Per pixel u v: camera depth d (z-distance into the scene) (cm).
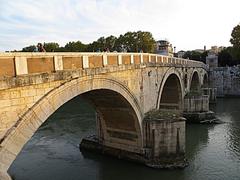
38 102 1355
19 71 1255
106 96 2384
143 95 2803
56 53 1487
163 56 3538
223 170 2572
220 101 7206
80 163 2728
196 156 2955
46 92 1420
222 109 5878
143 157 2681
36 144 3309
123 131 2805
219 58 10350
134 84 2570
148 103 2962
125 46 8819
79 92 1681
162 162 2639
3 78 1172
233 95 8338
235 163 2741
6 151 1164
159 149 2669
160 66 3303
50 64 1451
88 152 3034
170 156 2670
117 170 2570
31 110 1305
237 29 8481
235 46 8556
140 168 2612
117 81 2195
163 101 4825
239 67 8588
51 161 2773
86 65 1761
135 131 2723
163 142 2662
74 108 5653
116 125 2825
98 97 2434
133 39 8731
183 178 2419
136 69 2602
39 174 2462
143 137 2711
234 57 8838
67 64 1586
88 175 2453
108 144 2938
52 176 2419
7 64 1209
